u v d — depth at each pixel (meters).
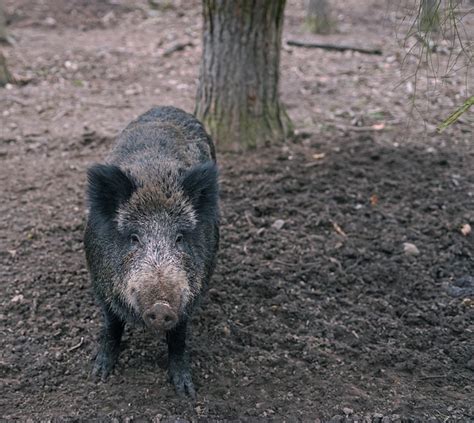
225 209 7.22
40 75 11.43
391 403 4.70
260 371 4.97
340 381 4.91
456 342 5.38
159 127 5.47
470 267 6.39
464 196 7.52
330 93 10.97
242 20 8.02
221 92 8.39
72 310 5.57
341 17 16.28
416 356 5.18
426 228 6.93
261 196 7.50
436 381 4.96
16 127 9.31
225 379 4.89
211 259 4.97
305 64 12.60
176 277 3.99
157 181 4.45
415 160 8.30
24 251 6.38
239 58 8.23
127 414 4.50
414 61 12.17
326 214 7.14
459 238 6.79
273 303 5.78
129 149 5.12
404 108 10.11
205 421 4.48
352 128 9.38
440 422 4.51
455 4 4.96
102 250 4.52
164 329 3.77
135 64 12.30
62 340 5.23
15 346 5.14
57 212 7.14
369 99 10.59
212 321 5.49
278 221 7.01
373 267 6.30
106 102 10.43
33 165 8.25
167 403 4.63
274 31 8.25
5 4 15.52
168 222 4.27
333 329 5.47
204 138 5.88
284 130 8.83
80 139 8.91
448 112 9.85
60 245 6.51
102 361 4.93
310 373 4.99
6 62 11.75
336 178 7.86
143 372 4.94
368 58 12.97
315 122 9.62
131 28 15.13
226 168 8.07
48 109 10.03
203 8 8.21
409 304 5.87
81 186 7.72
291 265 6.32
